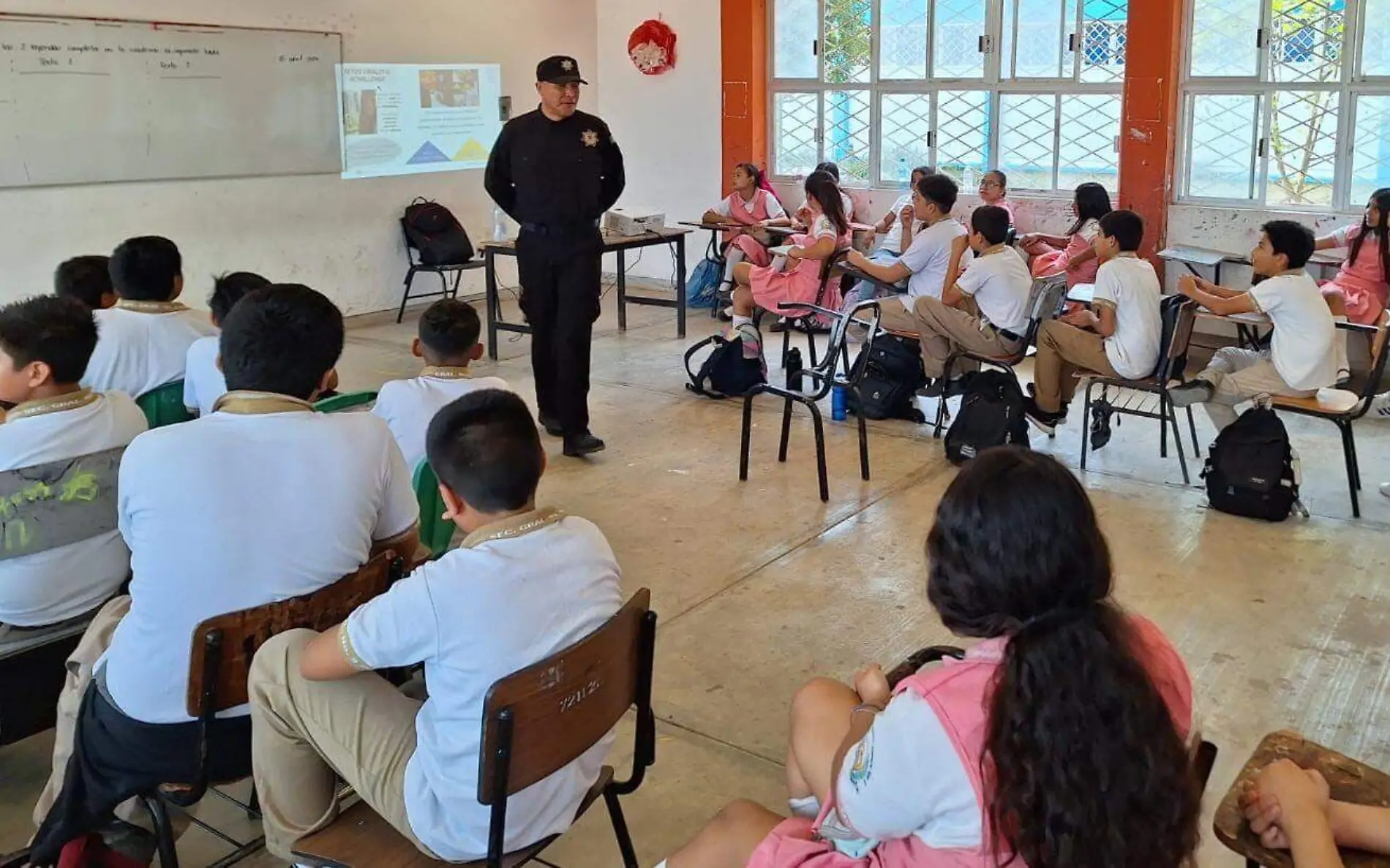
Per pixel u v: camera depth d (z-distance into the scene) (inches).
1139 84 270.7
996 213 196.5
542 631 65.8
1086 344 184.5
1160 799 47.6
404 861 68.3
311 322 76.1
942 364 201.9
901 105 314.2
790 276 228.1
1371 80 247.6
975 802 49.8
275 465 74.2
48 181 238.2
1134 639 50.3
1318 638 129.3
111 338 124.4
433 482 115.4
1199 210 271.3
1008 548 49.3
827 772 70.1
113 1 243.1
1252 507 163.3
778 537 159.6
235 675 73.6
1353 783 62.2
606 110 362.6
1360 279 224.8
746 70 330.3
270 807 73.0
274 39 274.1
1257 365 173.2
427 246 306.3
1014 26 291.4
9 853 92.1
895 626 133.6
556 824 70.9
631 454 196.1
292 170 283.9
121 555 93.6
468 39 321.1
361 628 65.5
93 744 77.7
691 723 113.7
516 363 261.9
